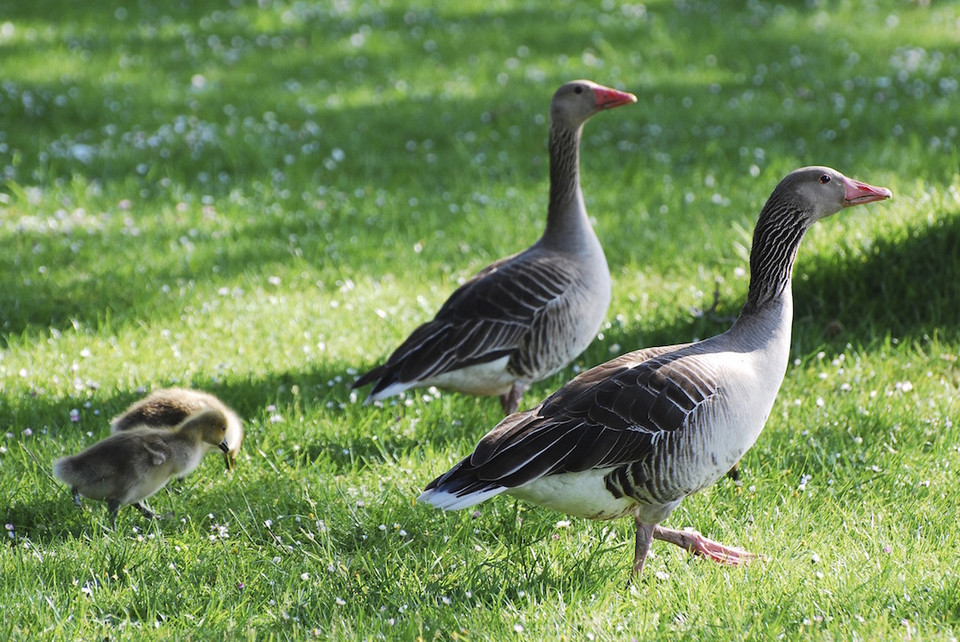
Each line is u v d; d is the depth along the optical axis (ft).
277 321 44.01
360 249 52.37
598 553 27.02
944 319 41.81
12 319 44.34
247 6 101.86
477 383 35.14
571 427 24.72
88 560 26.58
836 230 46.32
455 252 51.88
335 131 70.23
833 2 96.43
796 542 27.81
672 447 24.89
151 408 32.30
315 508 29.94
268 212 57.77
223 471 32.63
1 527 29.04
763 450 32.76
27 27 93.66
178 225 55.83
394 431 35.17
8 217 56.24
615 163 63.41
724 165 61.77
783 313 27.63
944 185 53.47
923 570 25.57
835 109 68.85
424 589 25.67
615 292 46.32
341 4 101.50
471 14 97.71
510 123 70.90
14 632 23.39
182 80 80.64
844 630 23.06
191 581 26.27
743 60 81.87
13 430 34.45
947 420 34.09
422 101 75.10
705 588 25.14
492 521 29.50
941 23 90.48
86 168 64.28
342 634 23.50
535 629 23.86
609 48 84.53
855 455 32.37
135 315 44.88
